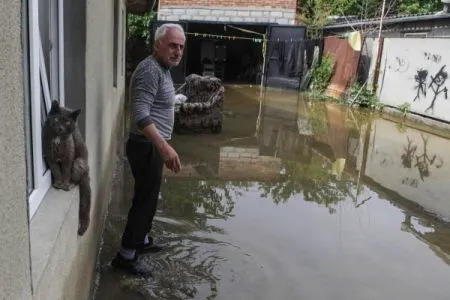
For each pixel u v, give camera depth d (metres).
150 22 18.70
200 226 4.86
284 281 3.91
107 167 5.04
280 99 16.23
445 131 11.34
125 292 3.51
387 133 11.02
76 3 2.87
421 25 13.91
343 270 4.20
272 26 19.22
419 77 12.75
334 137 10.30
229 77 22.28
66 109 2.41
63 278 2.17
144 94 3.34
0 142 1.25
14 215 1.36
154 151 3.50
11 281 1.33
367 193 6.54
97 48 3.77
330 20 20.19
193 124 9.45
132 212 3.68
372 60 15.25
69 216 2.29
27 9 2.00
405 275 4.21
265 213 5.45
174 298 3.48
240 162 7.73
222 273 3.92
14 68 1.37
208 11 19.17
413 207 6.06
